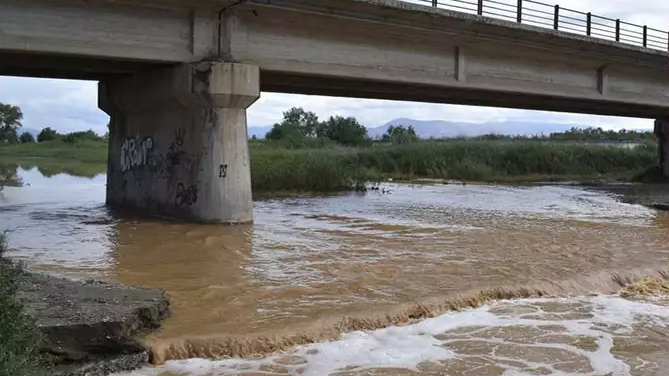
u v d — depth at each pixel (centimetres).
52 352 850
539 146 6228
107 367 869
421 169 5584
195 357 923
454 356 961
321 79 2677
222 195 2088
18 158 6888
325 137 8869
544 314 1187
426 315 1144
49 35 1847
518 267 1492
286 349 963
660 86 3994
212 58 2078
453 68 2864
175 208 2203
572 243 1866
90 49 1905
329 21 2323
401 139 8875
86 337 875
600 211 2833
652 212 2817
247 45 2181
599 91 3591
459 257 1602
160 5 1994
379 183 4269
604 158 6234
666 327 1137
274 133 8869
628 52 3434
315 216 2422
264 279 1333
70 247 1662
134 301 1007
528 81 3212
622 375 914
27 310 909
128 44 1964
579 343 1038
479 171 5316
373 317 1084
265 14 2170
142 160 2408
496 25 2733
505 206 2986
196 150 2116
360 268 1449
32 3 1820
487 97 3459
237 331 981
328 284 1293
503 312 1191
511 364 938
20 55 2022
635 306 1270
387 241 1839
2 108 10750
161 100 2202
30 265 1417
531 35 2930
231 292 1220
